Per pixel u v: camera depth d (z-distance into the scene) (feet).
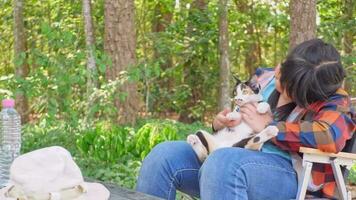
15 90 21.30
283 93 10.74
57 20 40.65
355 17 39.42
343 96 10.44
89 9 32.09
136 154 20.08
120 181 18.61
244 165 10.16
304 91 10.21
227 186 10.07
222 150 10.39
